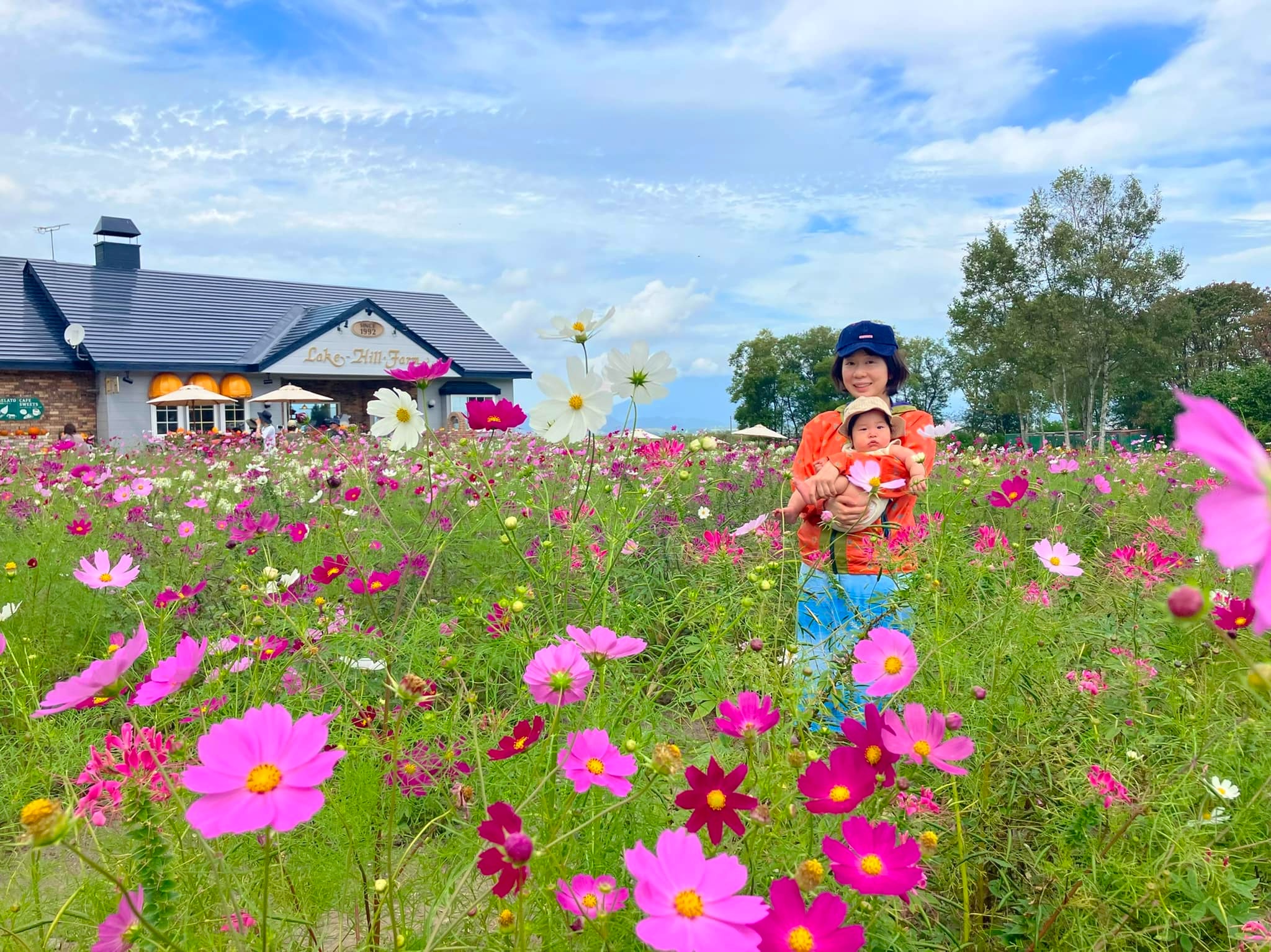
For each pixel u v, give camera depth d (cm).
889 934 127
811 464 264
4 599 291
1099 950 131
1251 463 43
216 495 470
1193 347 4572
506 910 98
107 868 124
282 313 2883
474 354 3039
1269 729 161
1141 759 157
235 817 78
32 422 2309
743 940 78
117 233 2817
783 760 128
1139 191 3694
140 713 176
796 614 195
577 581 206
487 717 166
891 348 273
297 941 125
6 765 173
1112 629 220
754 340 6222
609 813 127
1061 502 368
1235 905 138
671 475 206
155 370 2392
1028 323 3812
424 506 393
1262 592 40
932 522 202
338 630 192
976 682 174
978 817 156
